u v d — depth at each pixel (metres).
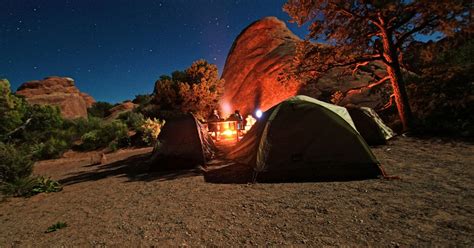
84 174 8.47
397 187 4.23
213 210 3.95
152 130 14.84
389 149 7.19
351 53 10.72
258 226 3.26
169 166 7.46
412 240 2.62
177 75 20.89
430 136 8.22
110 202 4.92
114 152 13.57
